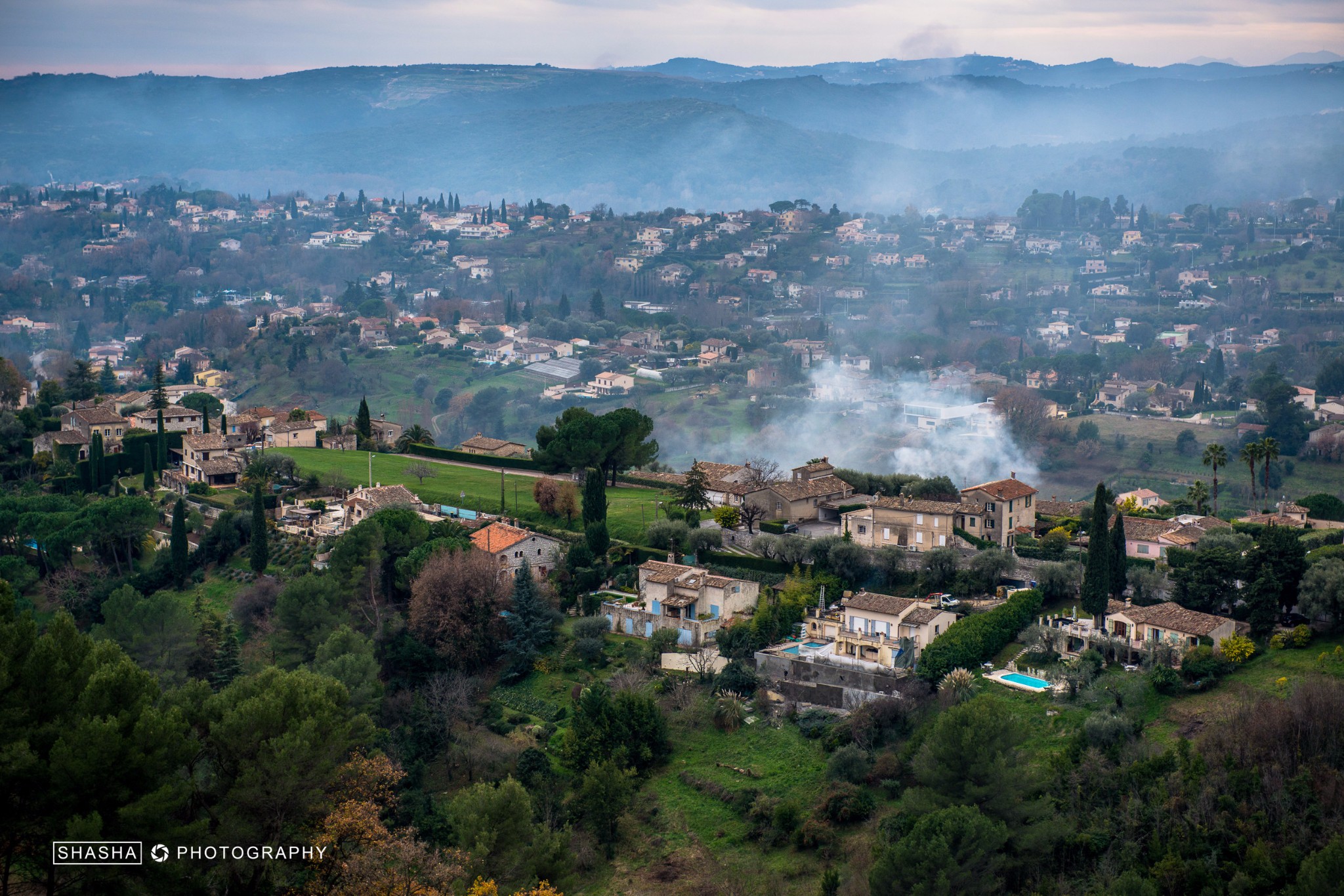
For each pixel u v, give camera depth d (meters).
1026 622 123.38
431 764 115.50
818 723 112.69
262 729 83.38
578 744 111.31
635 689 118.56
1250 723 93.75
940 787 92.25
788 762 109.44
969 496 148.50
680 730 116.44
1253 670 107.62
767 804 103.44
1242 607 119.44
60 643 78.88
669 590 134.12
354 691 118.00
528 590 134.12
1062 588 129.38
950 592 133.62
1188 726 100.44
